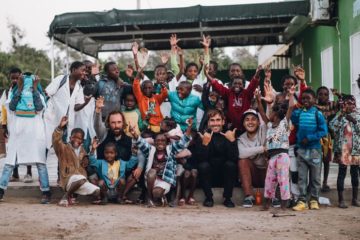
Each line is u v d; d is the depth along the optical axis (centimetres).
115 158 805
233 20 1464
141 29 1599
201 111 878
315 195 772
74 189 780
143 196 816
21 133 794
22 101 793
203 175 793
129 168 812
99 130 824
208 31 1716
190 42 1912
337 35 1320
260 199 814
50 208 751
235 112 829
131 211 737
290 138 792
